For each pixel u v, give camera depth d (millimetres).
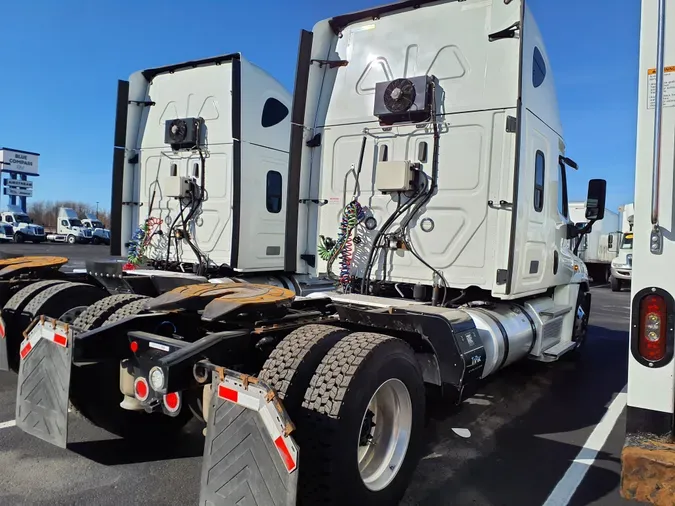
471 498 3275
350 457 2602
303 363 2715
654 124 2246
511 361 4766
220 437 2463
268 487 2291
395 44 4777
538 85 4711
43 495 3113
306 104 4996
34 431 3244
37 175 50719
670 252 2260
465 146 4430
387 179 4539
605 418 4789
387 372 2848
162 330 3445
